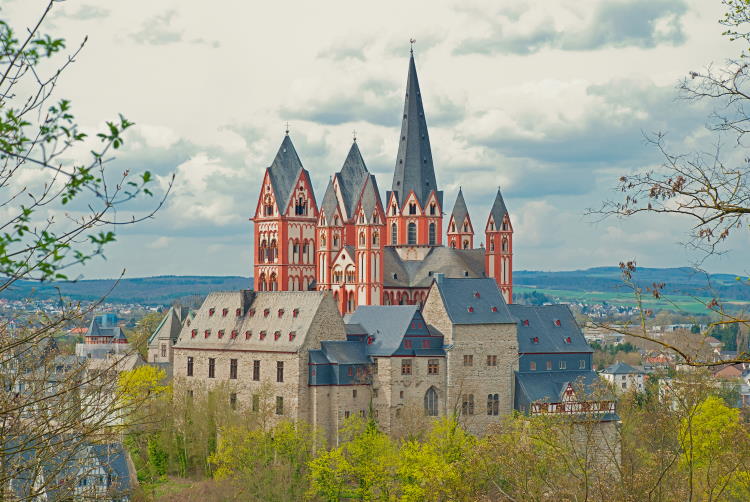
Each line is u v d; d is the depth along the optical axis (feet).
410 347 547.08
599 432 338.75
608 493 226.17
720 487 269.03
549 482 256.73
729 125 117.91
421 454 408.67
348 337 552.41
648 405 293.84
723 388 458.91
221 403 513.86
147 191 95.35
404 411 521.65
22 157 91.66
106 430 172.96
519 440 312.71
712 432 316.19
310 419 527.81
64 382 145.59
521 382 573.33
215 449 508.12
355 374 536.01
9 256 94.53
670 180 119.44
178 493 454.81
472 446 367.04
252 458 459.32
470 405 560.20
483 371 565.94
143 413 463.83
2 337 135.23
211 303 599.98
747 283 118.01
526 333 595.88
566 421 311.47
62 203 92.84
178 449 501.56
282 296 564.71
